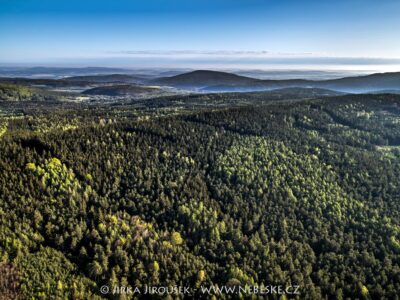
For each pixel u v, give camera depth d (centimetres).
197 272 9850
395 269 10675
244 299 9175
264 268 10369
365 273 10656
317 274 10444
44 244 10062
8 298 8106
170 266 9981
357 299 9562
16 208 10775
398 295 9825
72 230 10569
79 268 9512
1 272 8656
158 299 8975
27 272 8831
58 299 8256
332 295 9825
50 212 10956
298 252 11225
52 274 8975
